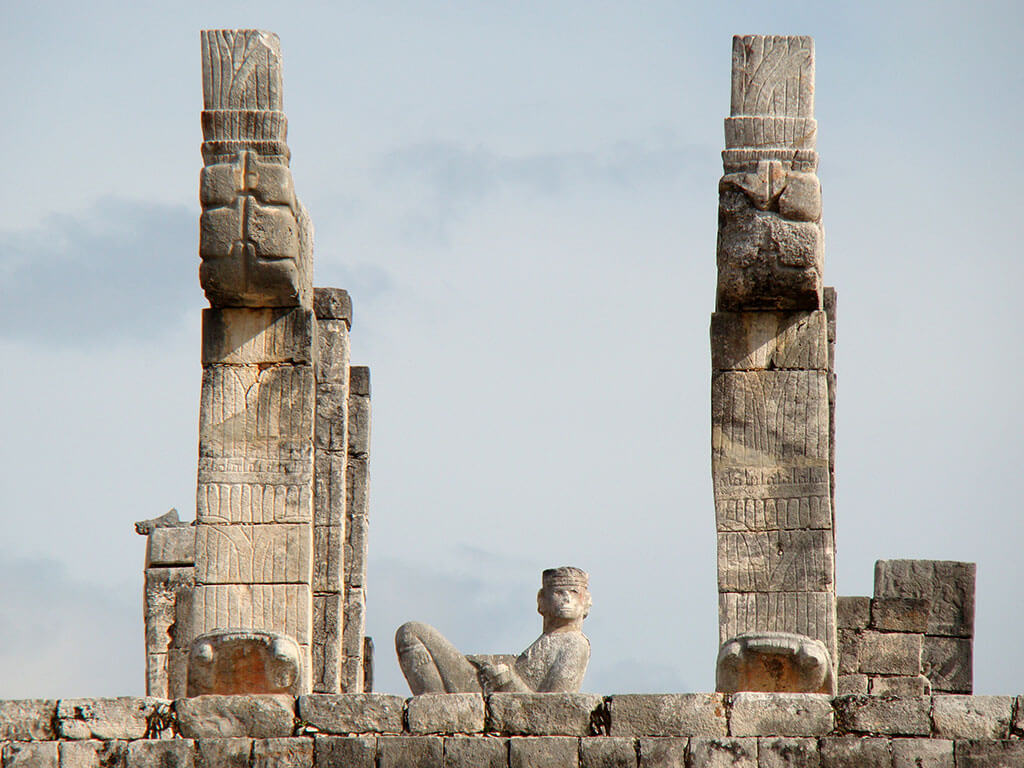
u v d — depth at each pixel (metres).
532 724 76.38
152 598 100.75
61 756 76.44
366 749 76.06
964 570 104.88
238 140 87.25
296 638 85.00
